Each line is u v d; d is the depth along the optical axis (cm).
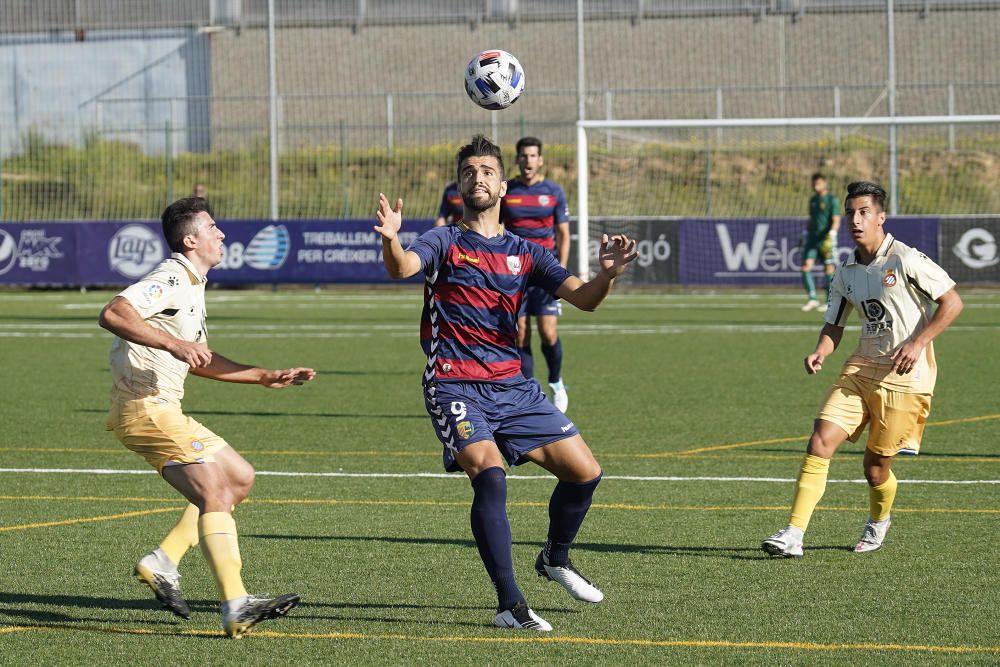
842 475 3120
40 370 5625
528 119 13138
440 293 1903
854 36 12938
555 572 1975
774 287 10144
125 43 13425
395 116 13438
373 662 1672
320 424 4034
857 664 1647
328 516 2675
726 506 2767
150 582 1864
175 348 1755
